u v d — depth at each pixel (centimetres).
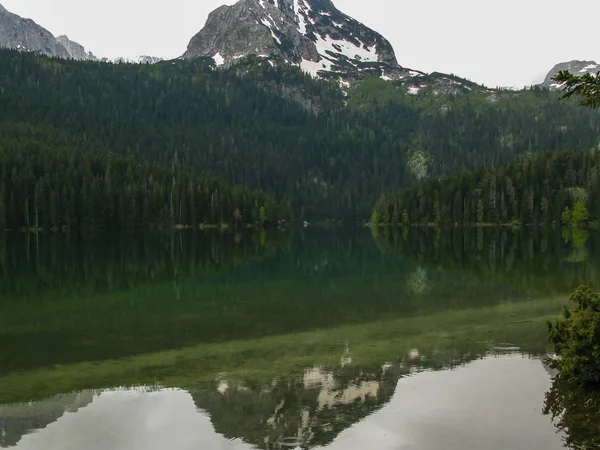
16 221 11175
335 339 2055
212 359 1794
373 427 1184
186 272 4472
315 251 6950
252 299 3055
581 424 1168
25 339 2116
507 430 1146
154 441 1134
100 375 1623
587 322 1445
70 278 4084
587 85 1077
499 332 2133
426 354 1808
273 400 1373
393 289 3356
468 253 6181
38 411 1318
